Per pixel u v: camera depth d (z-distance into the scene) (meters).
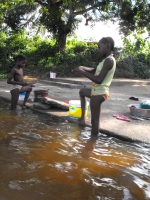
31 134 3.95
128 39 18.39
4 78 14.09
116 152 3.40
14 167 2.74
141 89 10.94
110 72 3.91
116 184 2.51
